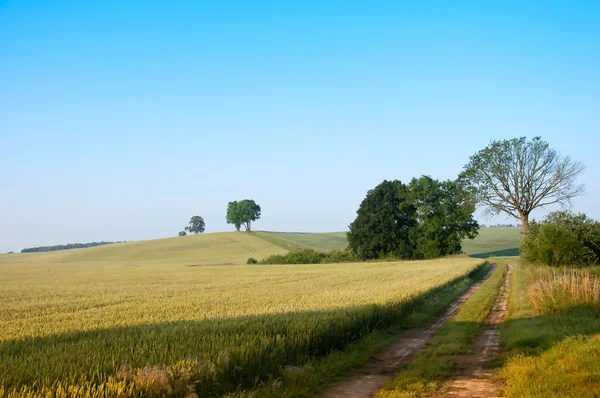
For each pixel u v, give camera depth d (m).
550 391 8.33
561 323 15.02
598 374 8.93
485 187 56.59
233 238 142.50
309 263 87.69
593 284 19.02
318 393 9.54
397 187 85.50
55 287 35.66
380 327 16.88
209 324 14.26
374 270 53.25
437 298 25.11
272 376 10.04
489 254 102.19
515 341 13.19
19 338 12.99
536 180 54.47
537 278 27.62
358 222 86.75
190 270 64.69
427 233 81.62
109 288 34.03
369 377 10.86
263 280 41.09
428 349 13.61
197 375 8.67
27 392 7.32
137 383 7.81
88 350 10.42
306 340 12.06
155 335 12.08
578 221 37.81
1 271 66.62
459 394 9.16
